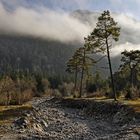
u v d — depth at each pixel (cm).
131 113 4134
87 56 8819
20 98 8025
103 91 8238
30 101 9556
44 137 3020
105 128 3797
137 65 8250
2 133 3117
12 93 7888
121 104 4925
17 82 10450
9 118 3816
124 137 2744
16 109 4622
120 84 9925
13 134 3080
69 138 3120
